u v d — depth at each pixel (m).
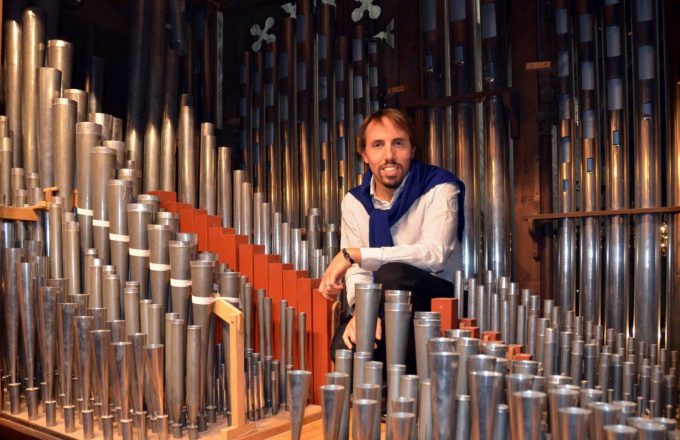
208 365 2.45
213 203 3.85
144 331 2.36
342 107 4.71
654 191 3.73
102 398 2.32
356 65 4.66
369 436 1.55
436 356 1.50
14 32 3.62
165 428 2.30
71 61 3.63
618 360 2.45
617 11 3.88
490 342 1.79
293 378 1.75
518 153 4.13
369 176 3.04
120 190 2.54
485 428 1.43
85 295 2.49
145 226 2.47
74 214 2.86
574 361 2.36
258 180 4.99
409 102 4.39
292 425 1.77
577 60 4.03
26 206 2.98
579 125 4.04
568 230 3.96
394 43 4.57
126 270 2.55
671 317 3.71
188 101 4.16
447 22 4.36
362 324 1.91
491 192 4.09
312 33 4.86
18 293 2.62
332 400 1.60
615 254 3.82
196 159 4.07
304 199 4.80
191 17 5.04
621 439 1.22
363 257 2.52
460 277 3.18
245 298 2.65
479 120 4.27
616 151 3.85
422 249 2.57
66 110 3.00
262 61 5.03
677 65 3.83
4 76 3.61
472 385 1.44
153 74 4.11
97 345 2.28
